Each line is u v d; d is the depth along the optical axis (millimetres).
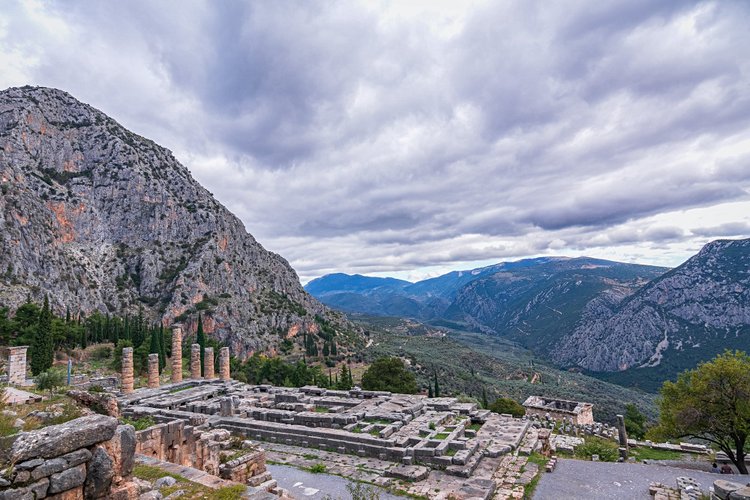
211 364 51562
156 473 12422
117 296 127625
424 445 22297
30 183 133125
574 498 17312
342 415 27781
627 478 19703
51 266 112625
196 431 16641
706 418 28953
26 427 10180
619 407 104688
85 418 8500
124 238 146750
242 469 15992
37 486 7109
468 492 16969
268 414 29188
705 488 18016
